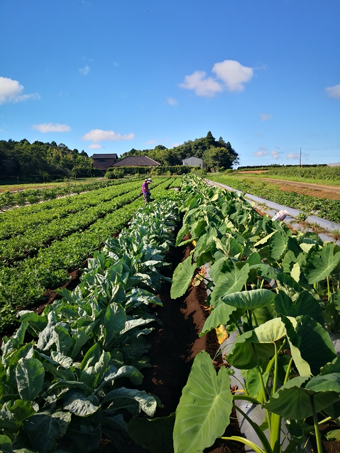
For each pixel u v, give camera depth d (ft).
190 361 16.20
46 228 45.34
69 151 382.42
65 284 25.45
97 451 10.47
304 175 179.73
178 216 56.80
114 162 351.67
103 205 67.67
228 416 7.36
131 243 25.77
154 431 9.32
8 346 11.28
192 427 8.45
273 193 83.87
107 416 10.98
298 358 7.74
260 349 9.21
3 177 205.46
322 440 10.50
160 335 17.76
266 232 23.25
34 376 9.23
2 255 32.83
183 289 17.61
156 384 13.75
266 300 9.79
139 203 66.33
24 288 22.59
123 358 14.34
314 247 16.07
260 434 8.74
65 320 14.43
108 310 13.24
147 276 19.99
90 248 32.14
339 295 12.54
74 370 10.71
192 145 426.10
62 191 120.06
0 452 7.25
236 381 13.92
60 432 8.65
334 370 7.50
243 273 11.95
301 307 10.21
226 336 16.69
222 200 40.19
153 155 389.80
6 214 65.10
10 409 8.33
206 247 18.71
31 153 226.58
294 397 7.15
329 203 58.08
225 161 341.00
